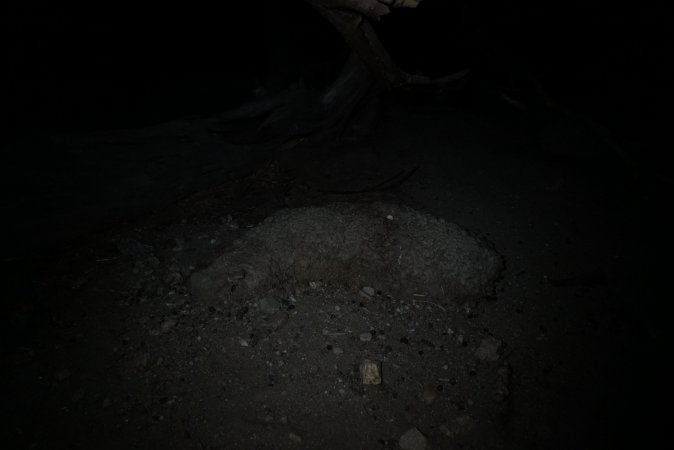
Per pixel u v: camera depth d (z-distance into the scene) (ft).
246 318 9.40
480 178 15.17
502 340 9.45
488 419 7.90
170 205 12.89
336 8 9.41
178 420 7.48
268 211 12.93
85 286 10.03
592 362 9.18
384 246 10.73
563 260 11.85
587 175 15.89
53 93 19.67
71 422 7.35
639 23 19.81
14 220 11.19
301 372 8.40
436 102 20.30
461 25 20.29
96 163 13.28
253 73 23.93
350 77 16.35
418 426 7.72
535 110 19.63
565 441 7.70
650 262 11.93
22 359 8.29
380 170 15.08
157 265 10.71
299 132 16.03
